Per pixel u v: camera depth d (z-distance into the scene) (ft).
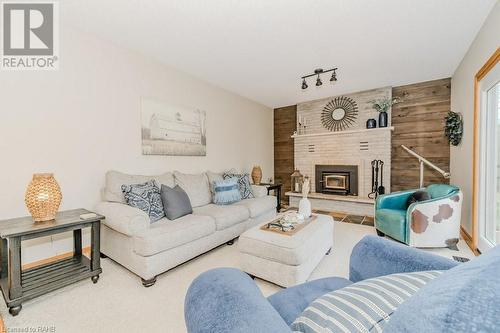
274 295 3.37
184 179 10.22
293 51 9.30
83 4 6.57
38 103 6.98
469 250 8.27
